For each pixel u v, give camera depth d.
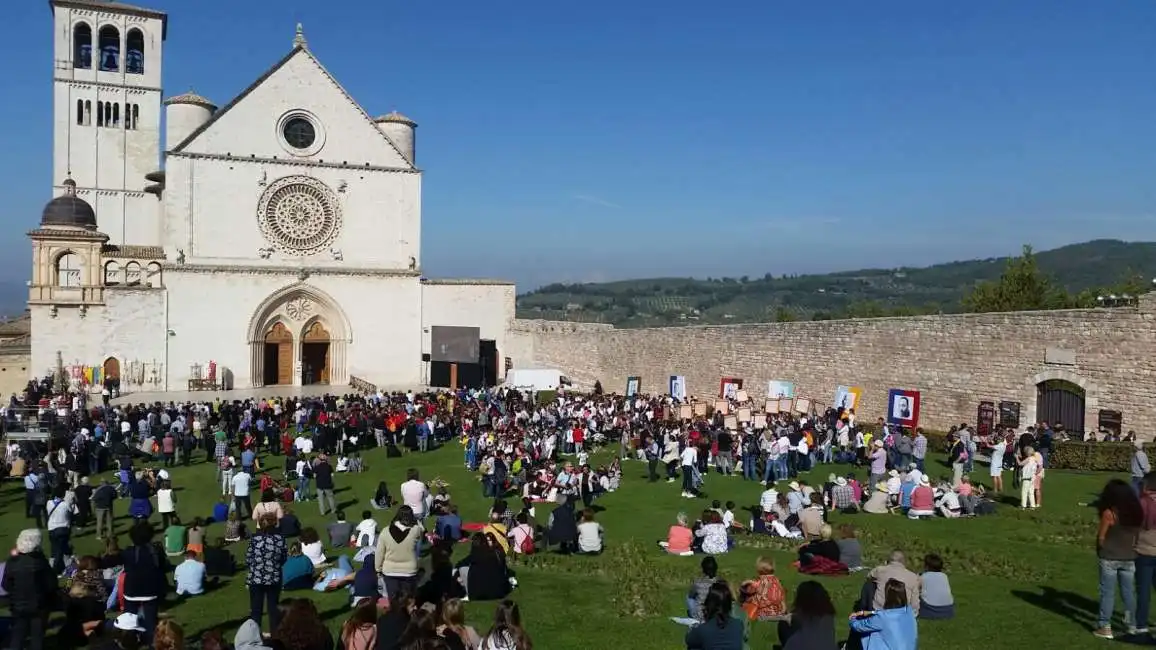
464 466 41.88
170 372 67.88
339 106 72.88
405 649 11.85
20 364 68.00
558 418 47.34
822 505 26.14
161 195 79.06
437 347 74.12
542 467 36.84
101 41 86.19
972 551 23.62
